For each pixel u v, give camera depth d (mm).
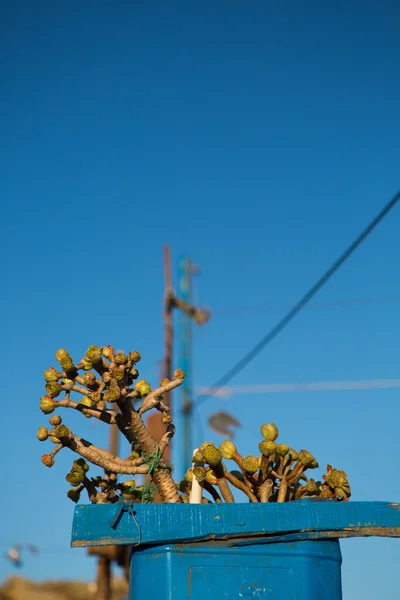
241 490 3127
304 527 2832
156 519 2688
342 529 2887
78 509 2627
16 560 15070
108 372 3045
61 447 2990
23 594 15242
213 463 3023
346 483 3070
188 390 16719
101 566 10406
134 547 2811
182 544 2729
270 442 3090
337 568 2902
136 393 3074
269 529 2789
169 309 17641
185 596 2676
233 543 2775
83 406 3037
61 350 3057
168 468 3113
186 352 17672
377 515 2939
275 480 3209
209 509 2758
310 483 3117
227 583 2727
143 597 2711
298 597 2768
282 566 2803
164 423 3170
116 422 3092
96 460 3020
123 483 3234
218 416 7250
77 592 14734
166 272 18109
